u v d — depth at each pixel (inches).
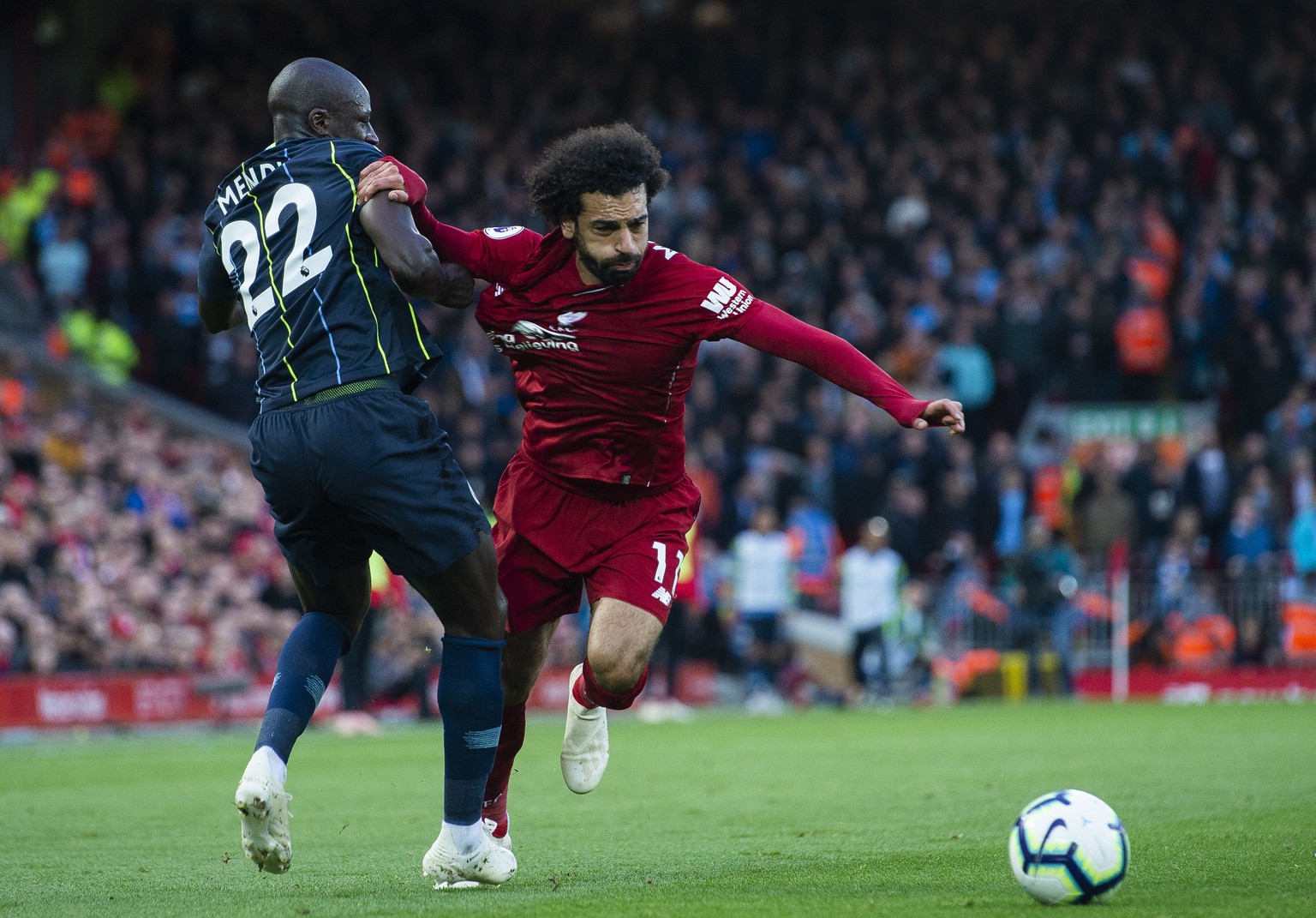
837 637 2351.1
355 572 649.0
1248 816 853.2
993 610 2431.1
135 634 1959.9
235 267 631.8
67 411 2203.5
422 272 608.4
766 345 645.3
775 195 3270.2
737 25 3681.1
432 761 1363.2
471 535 612.1
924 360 2849.4
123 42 3348.9
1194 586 2407.7
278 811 565.9
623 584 670.5
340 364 605.9
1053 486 2608.3
